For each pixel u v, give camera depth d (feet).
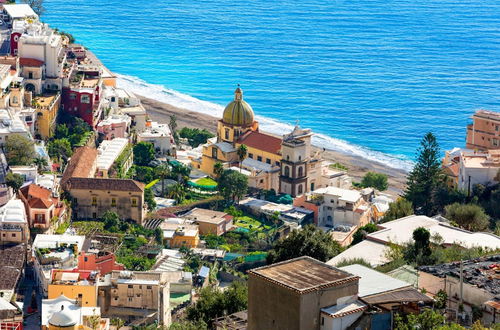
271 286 647.97
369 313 651.66
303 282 646.74
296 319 638.12
